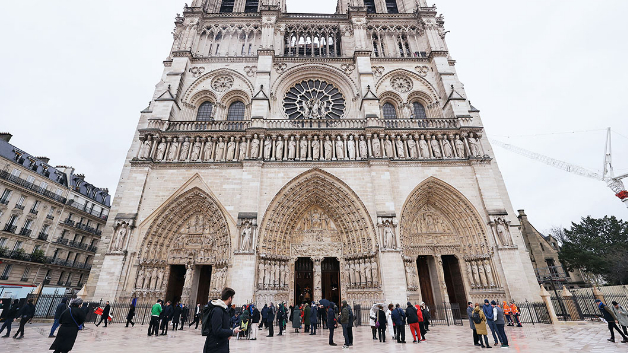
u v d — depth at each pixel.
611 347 13.58
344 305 15.98
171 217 31.05
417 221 33.19
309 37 45.66
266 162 32.44
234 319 18.80
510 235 29.72
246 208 29.94
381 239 28.86
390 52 44.81
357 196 31.30
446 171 33.00
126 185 30.77
